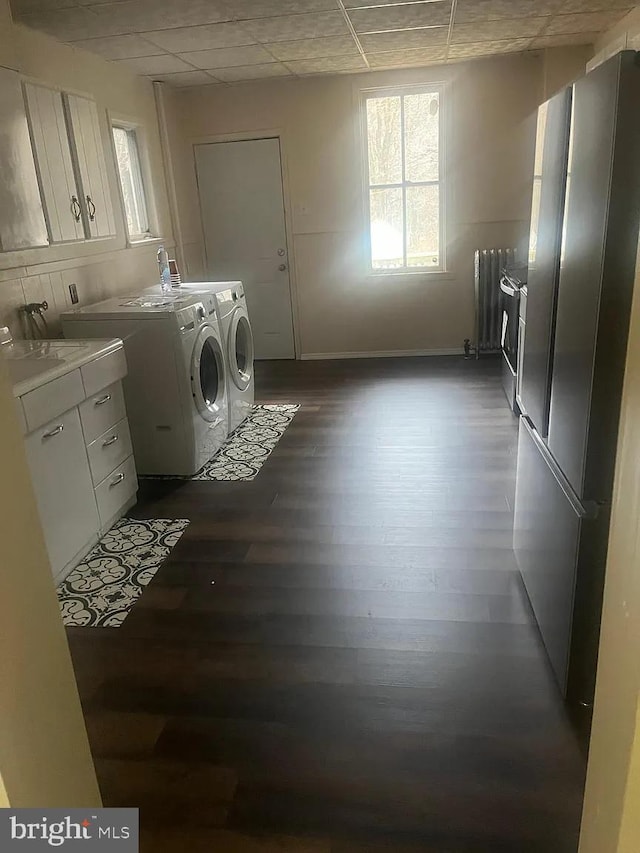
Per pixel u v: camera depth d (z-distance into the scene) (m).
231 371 4.12
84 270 3.84
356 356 6.04
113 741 1.79
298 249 5.82
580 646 1.76
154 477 3.57
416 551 2.68
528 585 2.30
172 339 3.29
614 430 1.56
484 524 2.87
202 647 2.16
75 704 1.09
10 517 0.92
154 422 3.45
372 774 1.64
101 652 2.16
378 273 5.81
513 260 5.46
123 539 2.90
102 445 2.88
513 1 3.56
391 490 3.26
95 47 3.85
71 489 2.62
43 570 1.00
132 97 4.63
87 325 3.37
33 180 3.12
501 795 1.57
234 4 3.26
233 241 5.90
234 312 4.21
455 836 1.47
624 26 3.98
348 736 1.77
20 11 3.16
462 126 5.30
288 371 5.71
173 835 1.51
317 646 2.14
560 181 1.79
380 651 2.10
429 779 1.62
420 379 5.20
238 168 5.67
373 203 5.69
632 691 0.87
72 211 3.67
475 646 2.09
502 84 5.16
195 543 2.84
